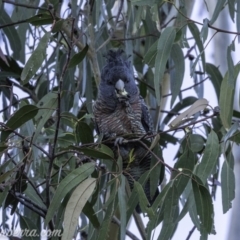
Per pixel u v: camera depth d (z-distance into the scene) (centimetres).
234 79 728
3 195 655
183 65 813
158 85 712
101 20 952
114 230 915
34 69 641
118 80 871
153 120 1079
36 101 995
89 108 923
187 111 677
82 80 916
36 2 972
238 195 970
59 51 995
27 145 711
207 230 664
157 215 687
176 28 744
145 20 980
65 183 632
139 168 857
